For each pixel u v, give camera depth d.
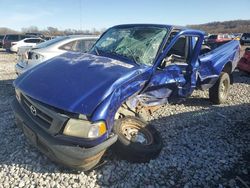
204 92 9.27
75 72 4.22
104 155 4.38
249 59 12.87
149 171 4.20
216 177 4.18
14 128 5.38
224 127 6.19
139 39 5.43
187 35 5.73
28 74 4.43
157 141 4.63
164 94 5.50
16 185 3.72
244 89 10.29
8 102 7.17
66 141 3.56
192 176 4.18
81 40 8.88
